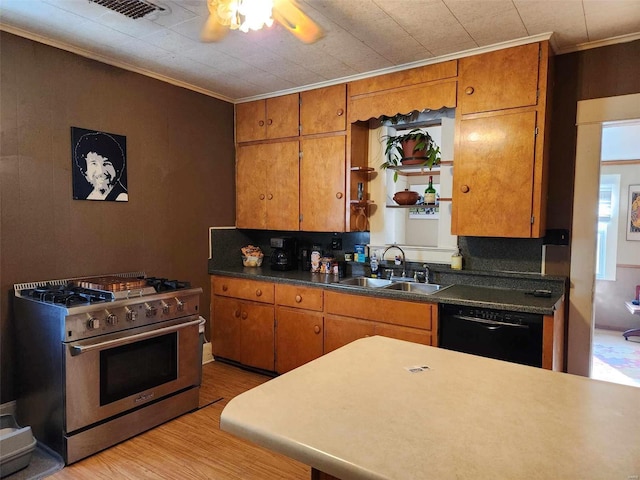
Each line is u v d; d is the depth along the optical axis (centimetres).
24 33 246
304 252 383
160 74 319
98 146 286
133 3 212
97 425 236
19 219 250
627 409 103
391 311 276
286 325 330
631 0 204
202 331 296
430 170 331
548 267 278
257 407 102
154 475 217
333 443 86
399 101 300
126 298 249
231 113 390
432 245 329
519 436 90
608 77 256
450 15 221
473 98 270
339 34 245
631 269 545
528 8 213
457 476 75
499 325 236
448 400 107
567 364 274
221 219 385
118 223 301
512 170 258
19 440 218
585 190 266
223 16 180
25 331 242
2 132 241
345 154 329
